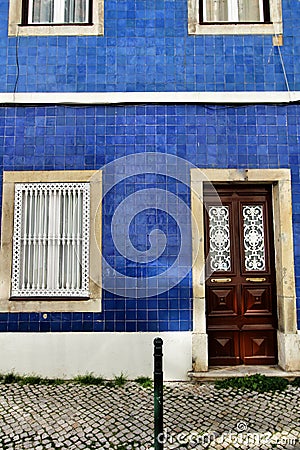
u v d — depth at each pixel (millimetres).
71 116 4758
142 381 4289
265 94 4723
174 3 4902
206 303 4688
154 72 4793
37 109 4773
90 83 4785
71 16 5059
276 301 4684
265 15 4969
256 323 4684
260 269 4742
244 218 4797
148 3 4898
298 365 4398
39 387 4141
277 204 4668
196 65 4801
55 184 4688
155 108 4750
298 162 4680
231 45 4828
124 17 4879
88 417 3436
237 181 4656
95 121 4746
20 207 4668
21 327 4480
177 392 3992
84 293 4539
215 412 3520
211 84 4770
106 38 4848
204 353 4410
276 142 4699
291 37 4852
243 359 4637
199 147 4695
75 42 4848
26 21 5020
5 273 4555
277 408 3598
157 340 2846
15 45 4859
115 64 4809
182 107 4750
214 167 4668
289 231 4574
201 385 4191
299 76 4781
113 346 4426
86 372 4395
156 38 4844
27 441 3061
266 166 4664
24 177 4676
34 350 4426
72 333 4445
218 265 4738
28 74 4805
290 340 4430
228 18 5047
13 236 4621
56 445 3002
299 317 4477
